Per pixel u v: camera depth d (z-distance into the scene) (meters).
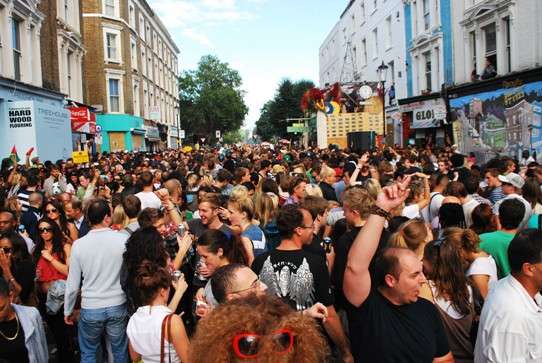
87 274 5.12
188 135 77.75
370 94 28.39
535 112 16.75
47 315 5.96
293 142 64.31
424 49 26.73
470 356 3.85
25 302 5.43
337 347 4.15
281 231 4.19
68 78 27.61
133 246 4.71
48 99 22.41
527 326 3.00
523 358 3.00
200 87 77.88
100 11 37.03
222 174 10.07
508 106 18.03
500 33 19.55
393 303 3.14
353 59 41.88
